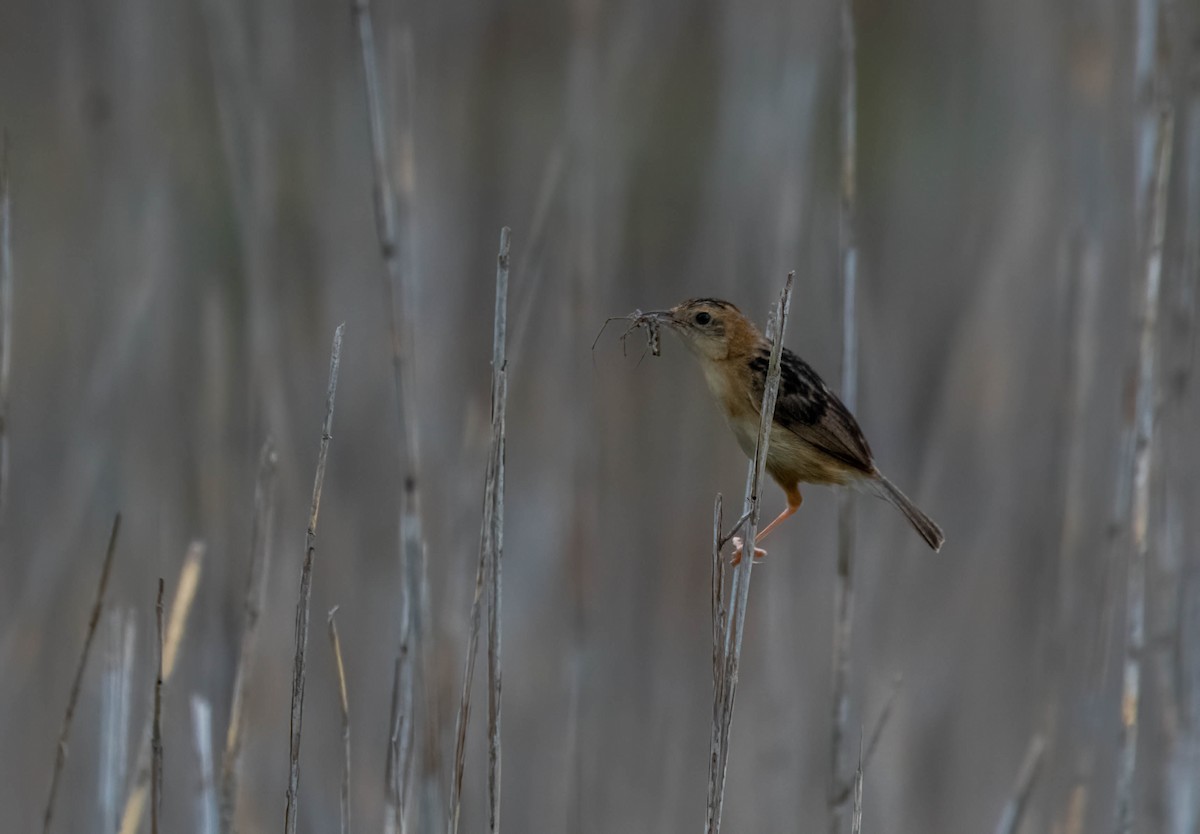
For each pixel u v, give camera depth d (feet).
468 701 19.71
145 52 40.09
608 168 39.93
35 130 45.96
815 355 39.37
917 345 43.06
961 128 50.37
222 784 22.45
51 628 34.96
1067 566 32.07
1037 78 43.11
